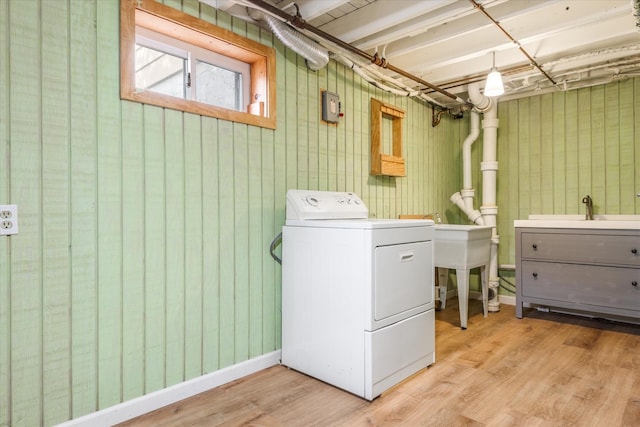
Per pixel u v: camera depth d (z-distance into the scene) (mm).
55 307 1541
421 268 2234
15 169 1445
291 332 2283
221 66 2260
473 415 1740
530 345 2650
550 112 3709
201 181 2000
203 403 1875
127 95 1720
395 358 2021
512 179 3945
